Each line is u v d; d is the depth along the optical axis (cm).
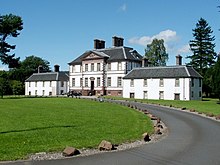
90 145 1440
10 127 1930
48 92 10369
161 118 2758
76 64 9294
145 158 1234
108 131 1853
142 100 5800
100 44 9456
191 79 6750
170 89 6894
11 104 4103
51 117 2519
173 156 1272
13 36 6481
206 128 2139
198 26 8738
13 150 1298
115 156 1262
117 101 5322
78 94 8275
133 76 7462
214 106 4284
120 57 8388
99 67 8725
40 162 1145
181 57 7625
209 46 8669
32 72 13150
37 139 1547
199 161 1191
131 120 2442
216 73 5309
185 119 2691
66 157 1229
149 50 11175
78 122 2228
